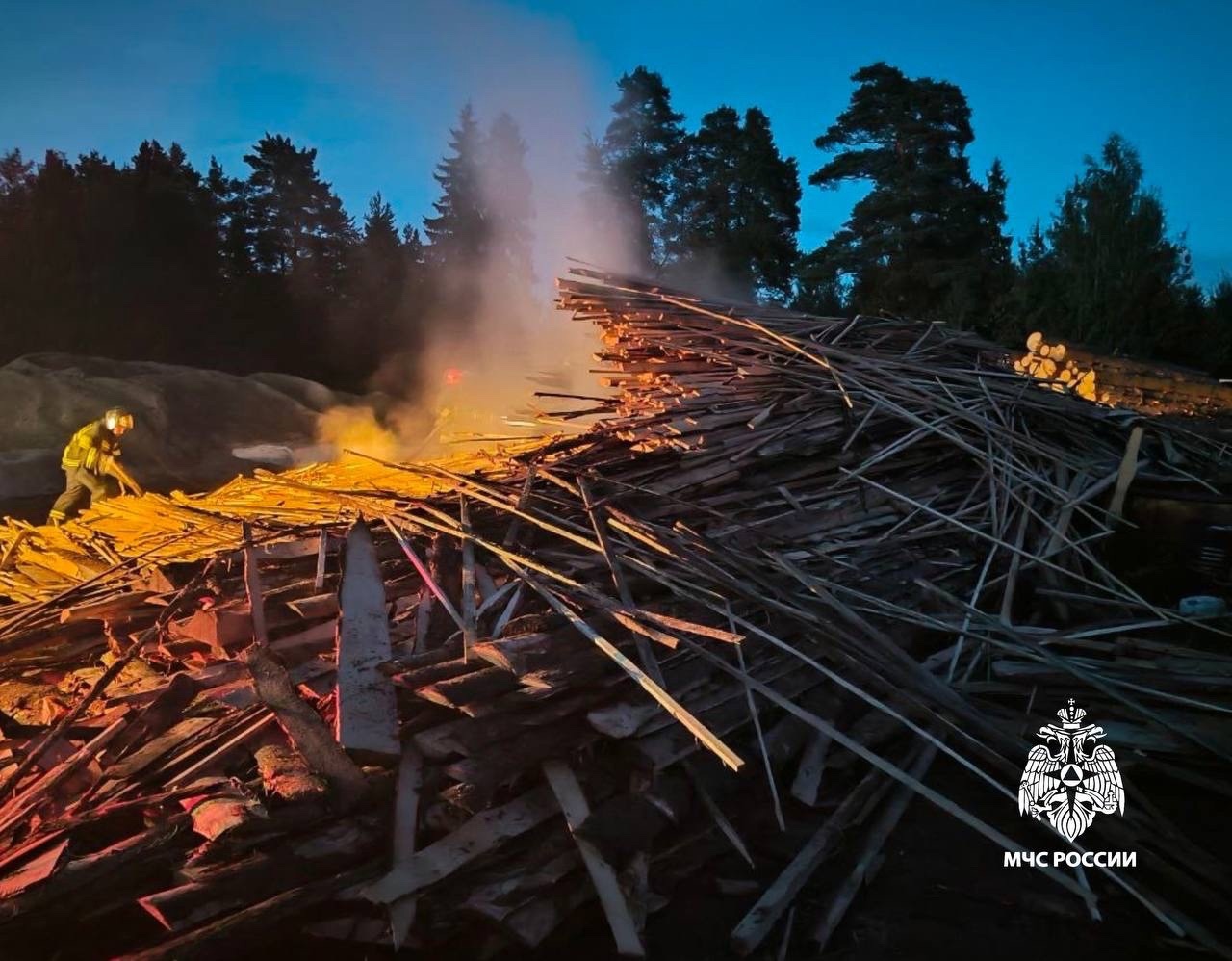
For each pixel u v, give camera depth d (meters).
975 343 8.22
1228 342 17.70
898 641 4.96
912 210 35.03
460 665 3.71
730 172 44.88
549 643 3.82
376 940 3.06
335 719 3.61
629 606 4.12
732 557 4.81
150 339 31.11
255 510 6.75
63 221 32.00
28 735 4.33
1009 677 4.81
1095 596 5.77
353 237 49.62
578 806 3.36
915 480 6.29
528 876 3.18
